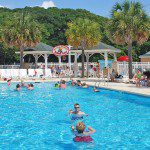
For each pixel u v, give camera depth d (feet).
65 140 34.19
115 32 101.24
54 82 115.34
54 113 52.37
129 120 44.96
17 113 52.85
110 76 104.47
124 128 39.75
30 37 142.72
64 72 142.51
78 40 130.21
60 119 46.98
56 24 244.83
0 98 73.92
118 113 50.80
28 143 33.24
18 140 34.53
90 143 32.53
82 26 130.41
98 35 131.85
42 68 152.46
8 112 54.08
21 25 142.61
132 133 36.96
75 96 75.82
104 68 120.16
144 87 79.77
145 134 36.37
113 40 104.42
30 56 228.22
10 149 31.12
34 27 144.87
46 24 243.19
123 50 220.23
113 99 68.49
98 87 86.17
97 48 142.31
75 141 33.01
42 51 153.48
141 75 85.40
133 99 67.26
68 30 133.49
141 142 32.81
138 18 100.32
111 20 102.32
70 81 112.06
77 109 46.60
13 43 142.41
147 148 30.60
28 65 154.71
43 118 48.01
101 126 41.19
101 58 231.30
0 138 35.53
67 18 245.86
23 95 79.46
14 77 130.93
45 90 90.48
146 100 62.49
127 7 102.22
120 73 114.73
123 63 115.24
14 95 79.66
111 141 33.32
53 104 63.26
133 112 51.42
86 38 130.11
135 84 90.22
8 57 210.38
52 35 244.63
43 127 41.34
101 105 59.98
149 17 101.24
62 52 138.51
